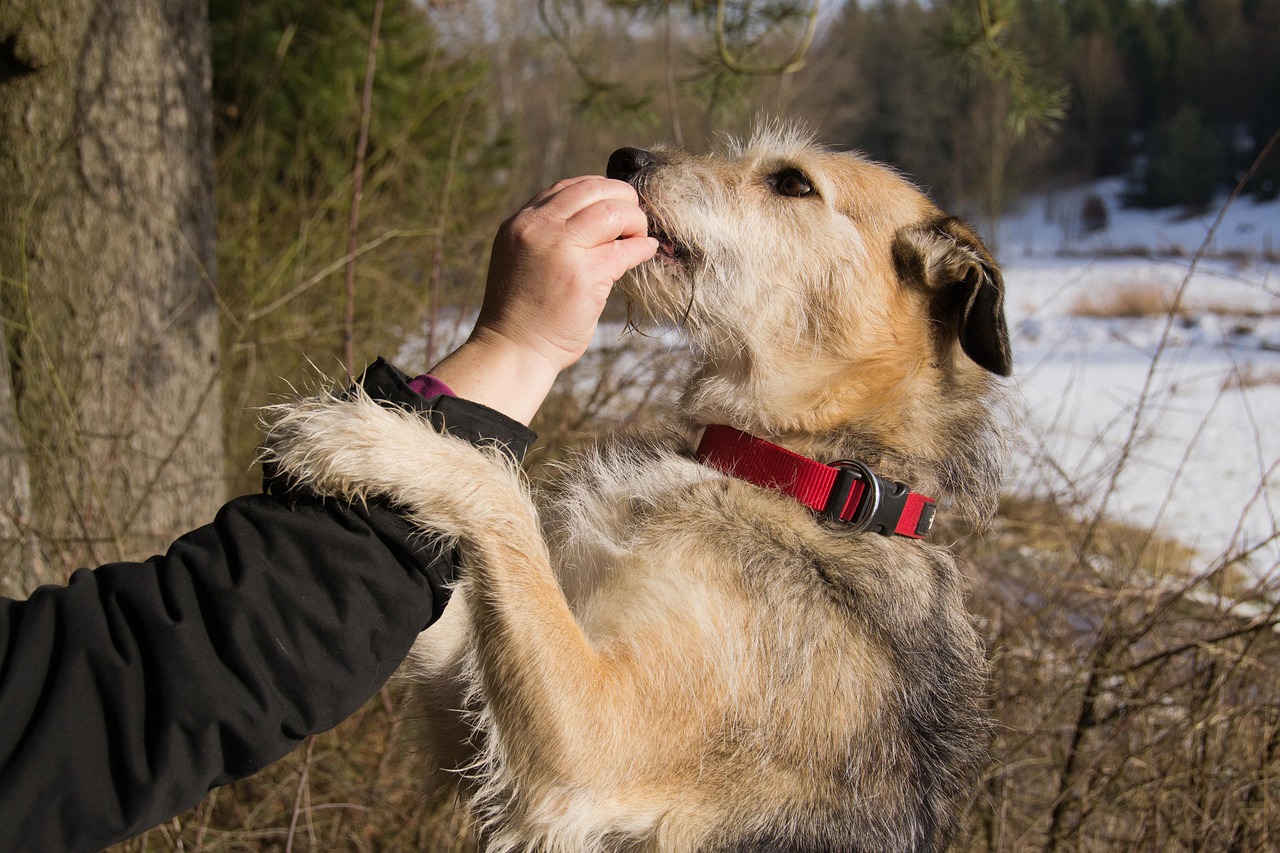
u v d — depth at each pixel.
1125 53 28.33
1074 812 3.28
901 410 2.59
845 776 2.19
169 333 3.73
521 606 1.86
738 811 2.12
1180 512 7.14
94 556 3.14
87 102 3.50
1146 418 7.60
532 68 15.56
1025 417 4.48
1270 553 5.52
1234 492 7.70
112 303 3.57
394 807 3.42
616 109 4.69
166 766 1.05
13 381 3.45
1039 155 24.44
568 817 1.94
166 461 3.32
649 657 2.02
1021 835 3.27
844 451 2.50
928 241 2.62
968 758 2.50
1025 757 3.39
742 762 2.10
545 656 1.86
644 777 2.04
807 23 4.09
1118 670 3.20
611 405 4.84
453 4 6.37
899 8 20.30
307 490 1.34
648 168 2.71
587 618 2.12
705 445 2.52
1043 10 25.17
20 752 1.01
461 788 2.21
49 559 3.15
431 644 2.08
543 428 4.70
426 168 6.91
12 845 1.00
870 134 19.30
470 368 1.45
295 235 6.32
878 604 2.24
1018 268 20.02
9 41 3.37
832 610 2.19
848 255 2.62
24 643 1.06
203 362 3.92
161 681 1.07
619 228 1.51
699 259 2.64
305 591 1.17
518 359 1.46
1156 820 3.03
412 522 1.37
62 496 3.44
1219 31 27.94
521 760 1.91
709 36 4.80
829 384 2.60
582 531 2.36
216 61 7.64
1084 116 28.08
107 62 3.53
